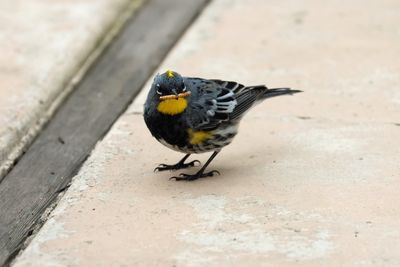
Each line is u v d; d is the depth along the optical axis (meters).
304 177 9.54
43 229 8.59
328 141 10.39
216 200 9.08
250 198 9.10
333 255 7.94
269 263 7.84
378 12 14.38
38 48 13.04
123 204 9.05
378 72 12.25
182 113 9.34
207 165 9.75
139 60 13.43
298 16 14.35
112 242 8.27
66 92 12.33
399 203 8.87
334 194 9.12
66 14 14.22
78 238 8.37
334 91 11.76
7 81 12.04
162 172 9.88
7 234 8.92
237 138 10.62
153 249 8.12
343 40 13.34
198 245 8.17
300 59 12.78
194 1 15.59
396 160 9.84
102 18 14.20
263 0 15.13
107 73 13.01
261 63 12.70
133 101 11.88
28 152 10.80
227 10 14.72
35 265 7.92
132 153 10.31
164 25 14.62
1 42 13.20
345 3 14.88
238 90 9.84
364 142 10.31
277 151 10.23
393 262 7.80
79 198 9.21
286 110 11.27
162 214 8.80
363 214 8.67
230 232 8.39
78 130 11.39
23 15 14.17
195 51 13.16
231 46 13.29
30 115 11.33
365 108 11.22
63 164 10.51
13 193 9.81
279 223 8.55
